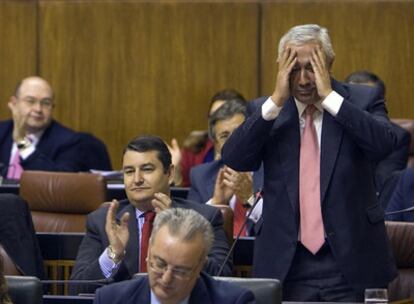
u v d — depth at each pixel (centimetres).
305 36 991
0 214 1188
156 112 1997
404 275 1157
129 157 1108
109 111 2002
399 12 1939
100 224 1124
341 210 997
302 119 1011
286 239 1002
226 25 1981
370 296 956
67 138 1736
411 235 1159
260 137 994
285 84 984
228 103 1391
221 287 827
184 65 1994
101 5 2000
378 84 1523
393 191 1345
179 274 790
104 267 1074
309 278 1002
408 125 1678
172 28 1991
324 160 1001
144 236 1095
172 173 1124
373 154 992
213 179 1396
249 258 1175
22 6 2008
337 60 1952
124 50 2000
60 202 1391
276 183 1009
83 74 2006
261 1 1975
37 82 1730
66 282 1048
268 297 873
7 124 1745
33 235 1204
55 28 2005
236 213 1336
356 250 997
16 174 1697
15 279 898
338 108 982
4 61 2011
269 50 1972
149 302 823
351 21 1948
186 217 796
